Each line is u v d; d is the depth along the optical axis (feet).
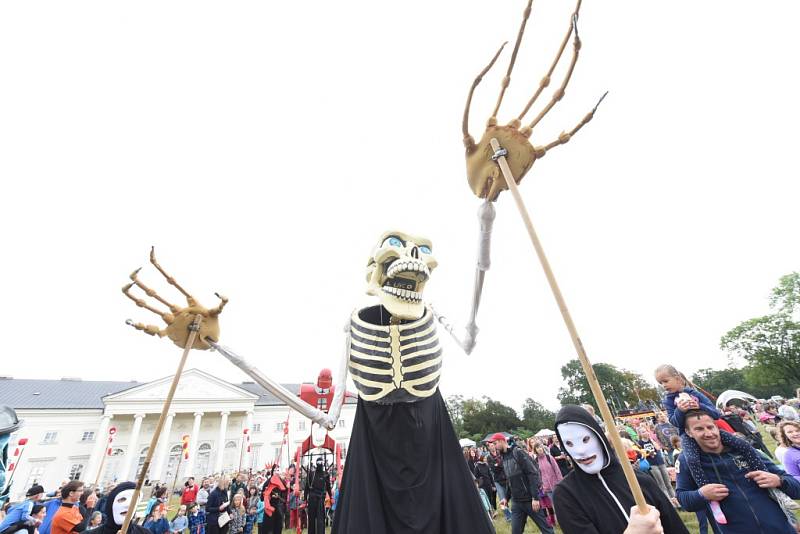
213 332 8.64
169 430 112.98
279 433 127.24
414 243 10.40
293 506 33.24
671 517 7.23
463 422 164.45
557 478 22.65
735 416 12.79
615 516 7.19
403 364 9.03
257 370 8.82
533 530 23.71
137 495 7.26
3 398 114.62
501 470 26.99
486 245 8.70
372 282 10.34
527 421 160.35
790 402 34.83
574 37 6.28
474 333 10.38
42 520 16.02
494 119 7.01
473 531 8.30
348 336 10.50
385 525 8.21
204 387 120.16
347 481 9.01
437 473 8.83
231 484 36.09
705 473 9.32
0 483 13.74
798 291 129.59
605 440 7.79
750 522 8.47
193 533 33.30
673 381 12.09
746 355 135.23
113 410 108.37
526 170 7.09
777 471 9.14
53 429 109.91
